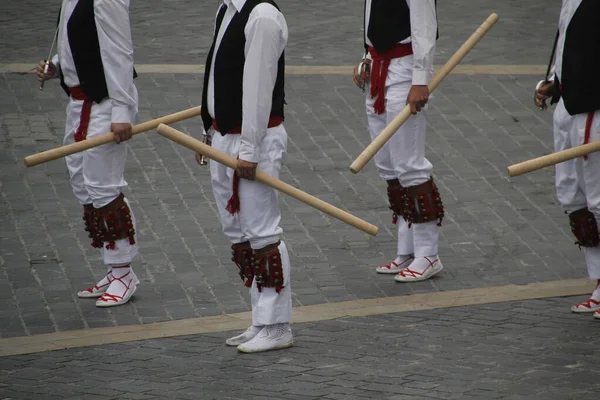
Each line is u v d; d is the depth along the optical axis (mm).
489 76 32406
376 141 18125
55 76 19281
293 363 16156
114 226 18828
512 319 18109
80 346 17000
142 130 18266
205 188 24891
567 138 17922
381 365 16000
